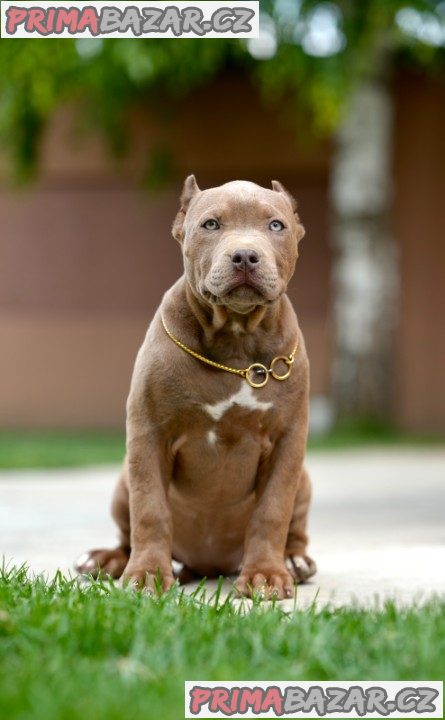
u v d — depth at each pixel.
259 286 4.46
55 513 7.96
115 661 3.32
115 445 14.60
